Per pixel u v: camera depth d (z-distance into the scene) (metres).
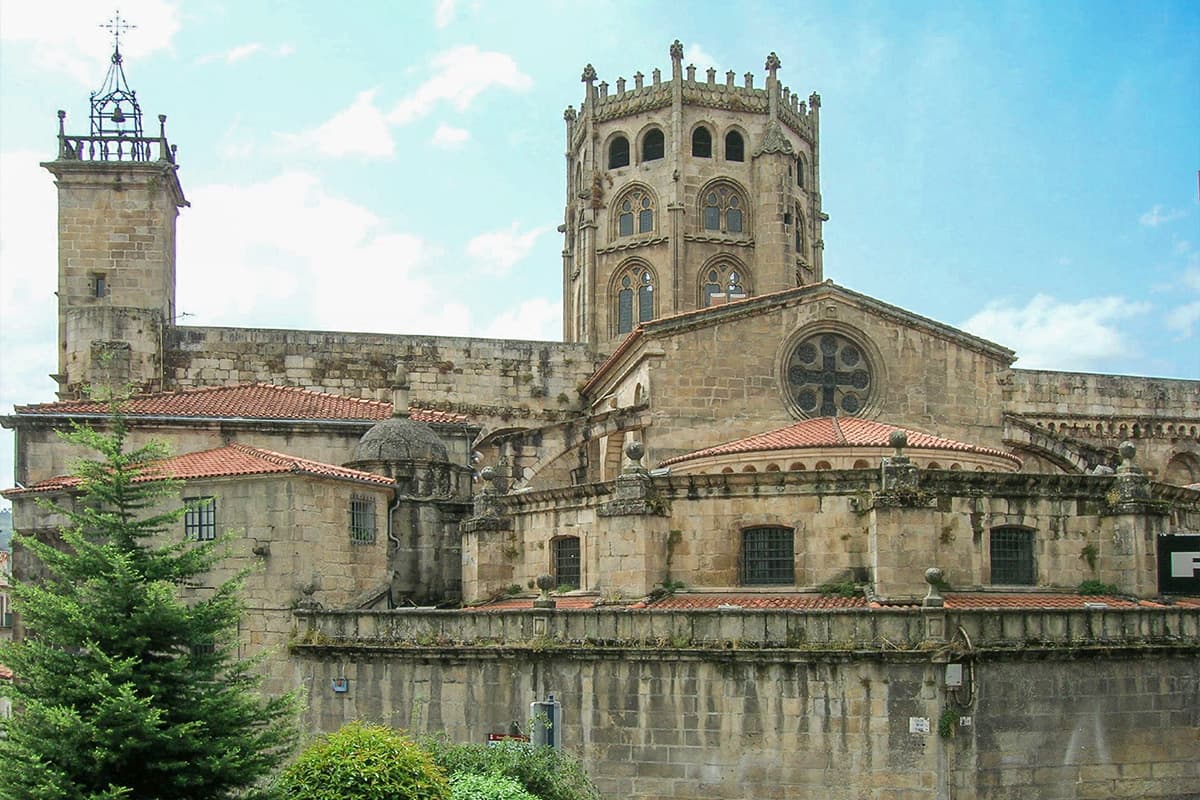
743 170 85.50
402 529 56.41
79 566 34.88
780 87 87.50
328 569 49.81
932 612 39.28
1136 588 46.94
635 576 46.50
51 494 52.50
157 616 34.28
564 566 51.81
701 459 54.84
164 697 34.62
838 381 60.84
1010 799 39.44
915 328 61.41
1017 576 47.06
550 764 35.62
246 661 37.34
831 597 45.16
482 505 54.81
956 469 47.78
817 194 90.62
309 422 60.97
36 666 34.16
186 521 49.78
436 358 74.81
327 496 50.03
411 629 45.38
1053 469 64.12
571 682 42.31
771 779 40.00
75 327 69.62
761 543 47.03
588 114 87.31
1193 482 84.50
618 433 60.72
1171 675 42.03
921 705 39.12
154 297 71.94
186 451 59.56
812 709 39.88
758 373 59.97
